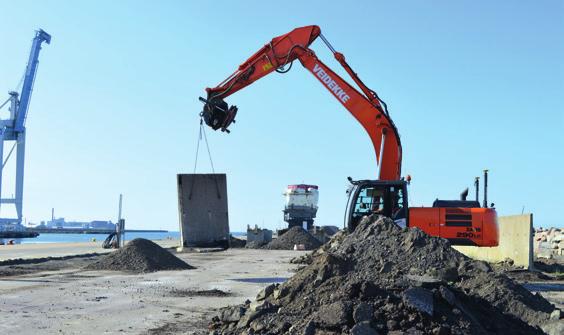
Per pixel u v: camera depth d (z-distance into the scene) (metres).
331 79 20.11
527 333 8.24
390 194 17.67
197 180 32.31
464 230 17.30
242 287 16.33
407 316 7.25
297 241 44.88
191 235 33.09
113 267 21.84
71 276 19.14
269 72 20.44
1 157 109.88
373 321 7.16
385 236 12.55
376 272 10.99
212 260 28.78
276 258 30.80
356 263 11.66
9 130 112.31
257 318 8.45
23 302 12.70
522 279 19.31
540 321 9.44
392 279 8.63
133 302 13.01
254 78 20.41
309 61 20.28
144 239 23.78
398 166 19.67
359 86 20.25
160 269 22.00
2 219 116.94
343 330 7.11
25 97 113.38
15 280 17.45
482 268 11.39
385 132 19.78
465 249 29.06
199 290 15.43
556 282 18.50
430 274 11.16
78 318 10.80
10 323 10.18
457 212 17.41
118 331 9.60
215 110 19.70
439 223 17.33
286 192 64.69
